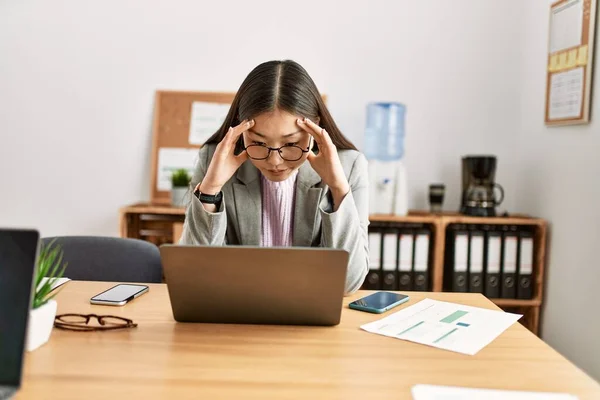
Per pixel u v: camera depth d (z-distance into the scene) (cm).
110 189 305
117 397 82
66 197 305
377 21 297
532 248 266
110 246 176
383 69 299
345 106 301
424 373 92
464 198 280
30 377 88
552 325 262
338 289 110
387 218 265
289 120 128
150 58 300
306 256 107
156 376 89
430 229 273
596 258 227
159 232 289
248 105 130
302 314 114
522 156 296
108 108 301
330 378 90
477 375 92
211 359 97
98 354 98
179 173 278
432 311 127
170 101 301
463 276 265
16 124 301
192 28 299
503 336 111
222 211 138
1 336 81
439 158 302
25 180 304
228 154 137
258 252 107
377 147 286
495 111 301
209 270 109
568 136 249
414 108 301
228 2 297
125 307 127
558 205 257
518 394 84
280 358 98
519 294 266
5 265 83
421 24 298
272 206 159
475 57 299
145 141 304
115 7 297
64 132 302
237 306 114
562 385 88
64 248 175
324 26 298
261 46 299
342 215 138
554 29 258
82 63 299
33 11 296
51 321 104
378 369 94
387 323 118
